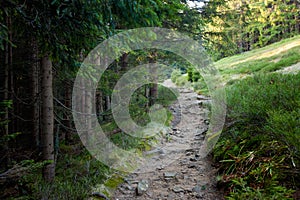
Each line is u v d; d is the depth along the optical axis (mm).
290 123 2609
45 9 2340
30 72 5402
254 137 3545
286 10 19547
